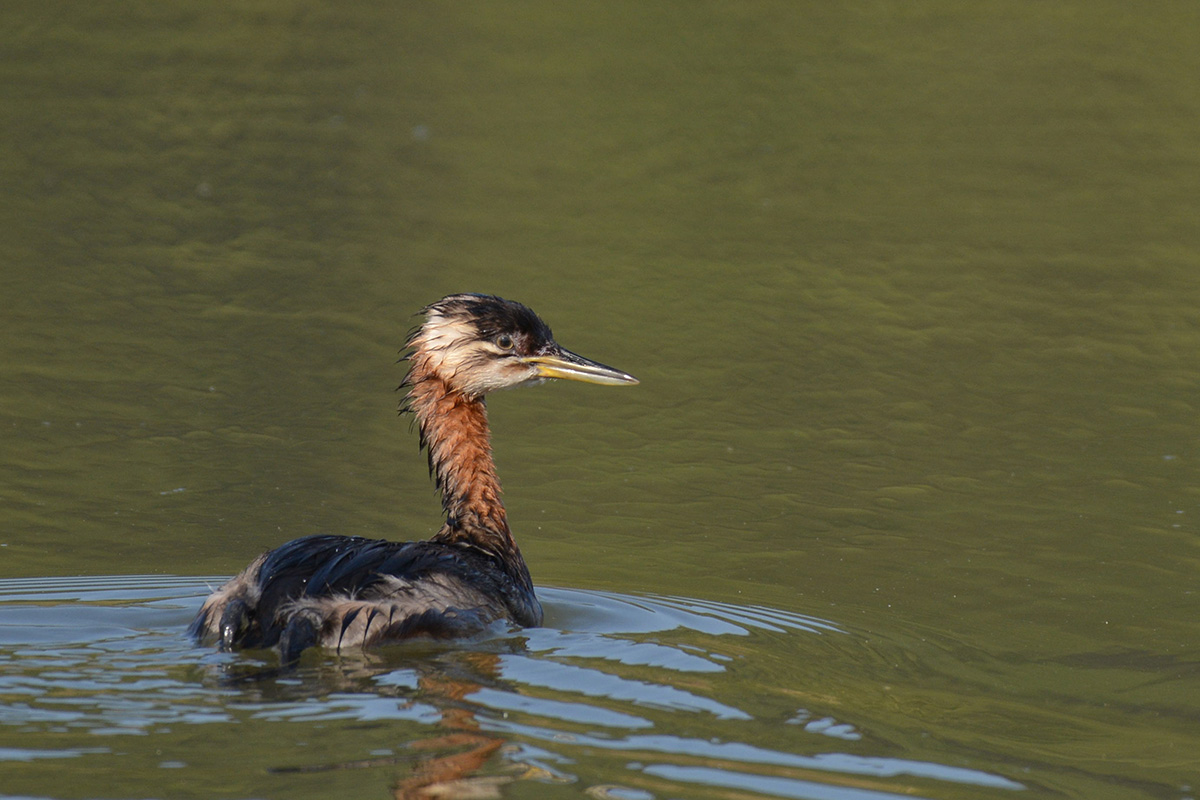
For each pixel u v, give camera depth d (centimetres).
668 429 1789
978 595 1332
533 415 1841
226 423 1720
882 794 853
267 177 2611
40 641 1058
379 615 1045
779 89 3153
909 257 2367
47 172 2556
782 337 2061
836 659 1134
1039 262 2350
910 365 1973
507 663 1034
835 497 1588
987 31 3531
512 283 2202
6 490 1509
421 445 1320
